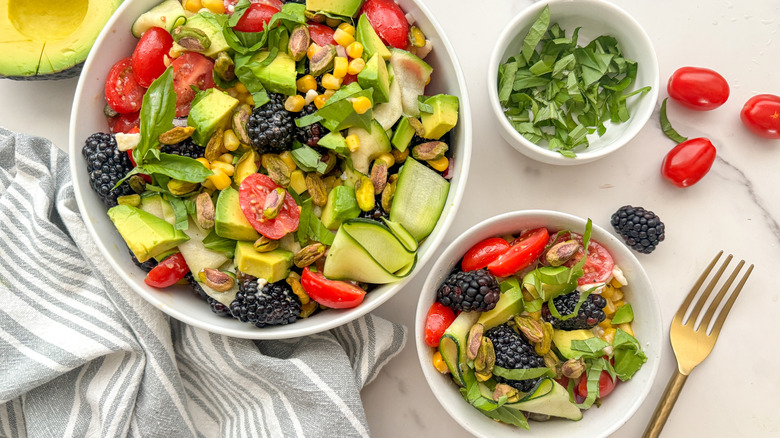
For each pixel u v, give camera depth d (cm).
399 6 50
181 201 48
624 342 51
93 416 54
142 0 49
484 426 51
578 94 53
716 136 57
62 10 52
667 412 54
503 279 52
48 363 51
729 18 57
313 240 49
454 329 50
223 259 49
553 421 52
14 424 55
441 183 50
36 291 53
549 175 56
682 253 57
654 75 53
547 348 51
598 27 54
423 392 57
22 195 53
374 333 54
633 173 57
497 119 53
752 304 57
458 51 56
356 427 52
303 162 48
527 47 53
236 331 48
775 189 57
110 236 49
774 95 56
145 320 52
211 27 48
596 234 51
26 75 50
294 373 52
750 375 56
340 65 48
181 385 54
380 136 48
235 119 48
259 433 53
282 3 50
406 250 48
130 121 51
